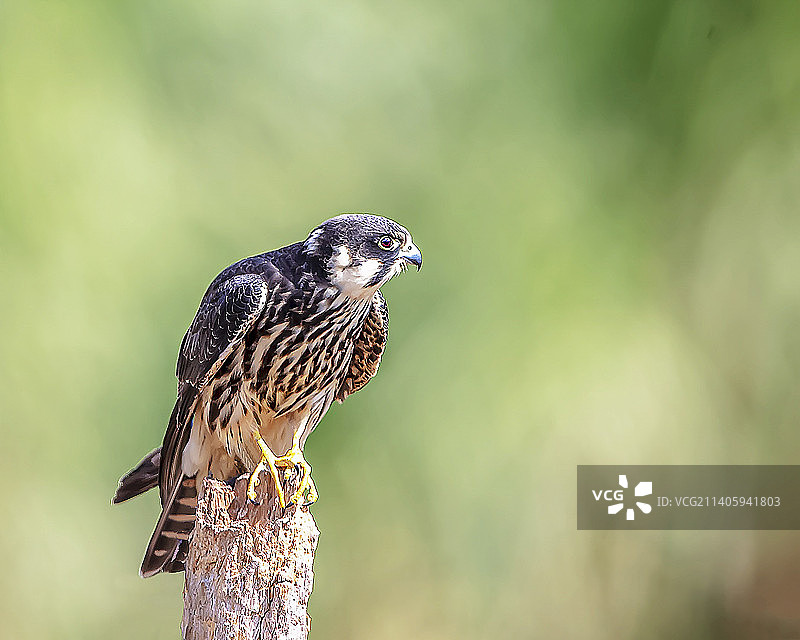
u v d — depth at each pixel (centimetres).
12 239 1266
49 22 1299
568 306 1306
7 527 1273
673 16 1388
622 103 1387
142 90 1338
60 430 1278
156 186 1317
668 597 1359
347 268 780
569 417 1298
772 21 1385
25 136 1273
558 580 1323
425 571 1338
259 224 1356
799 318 1366
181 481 810
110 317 1289
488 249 1328
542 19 1394
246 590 664
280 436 820
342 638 1345
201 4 1371
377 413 1320
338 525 1343
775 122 1388
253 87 1380
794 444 1375
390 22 1405
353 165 1376
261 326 776
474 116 1380
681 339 1342
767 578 1405
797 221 1378
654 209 1366
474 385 1303
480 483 1309
